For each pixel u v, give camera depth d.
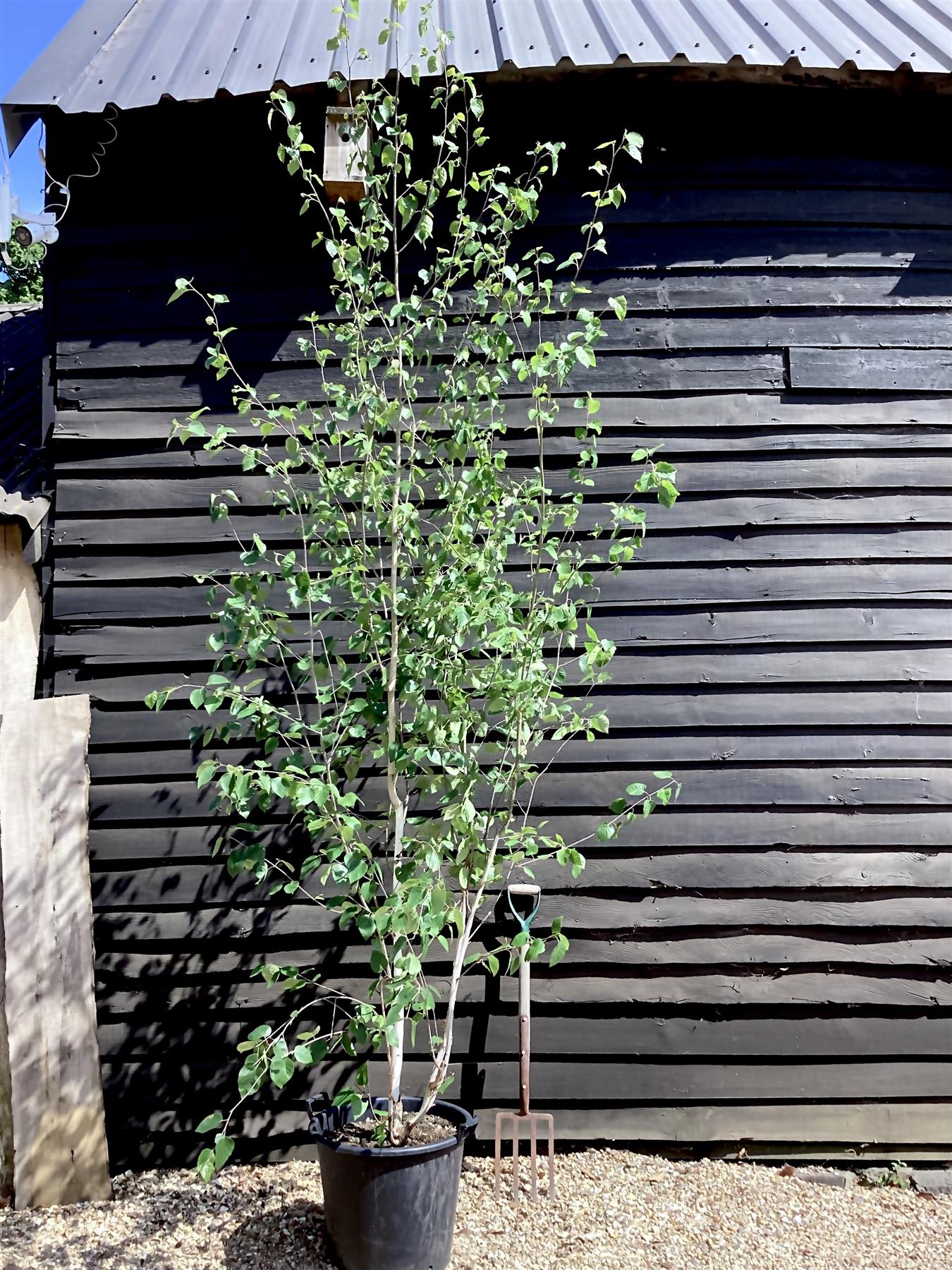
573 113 4.07
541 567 3.85
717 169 4.09
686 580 3.88
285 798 3.80
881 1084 3.68
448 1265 2.94
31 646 3.86
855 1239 3.17
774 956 3.71
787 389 3.98
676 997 3.69
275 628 3.22
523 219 3.30
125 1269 2.95
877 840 3.75
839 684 3.84
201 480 3.97
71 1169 3.43
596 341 3.98
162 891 3.77
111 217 4.11
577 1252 3.04
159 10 4.55
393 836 3.57
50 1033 3.51
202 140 4.09
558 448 3.93
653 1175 3.52
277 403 3.97
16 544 3.86
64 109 3.82
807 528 3.91
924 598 3.88
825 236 4.08
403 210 3.21
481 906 3.72
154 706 2.99
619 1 4.36
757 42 3.89
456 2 4.41
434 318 3.31
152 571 3.92
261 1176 3.54
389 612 3.27
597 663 3.08
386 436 3.88
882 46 3.95
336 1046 3.28
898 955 3.72
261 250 4.07
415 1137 2.99
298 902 3.77
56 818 3.65
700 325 4.01
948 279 4.09
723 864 3.75
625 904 3.73
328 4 4.45
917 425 3.97
